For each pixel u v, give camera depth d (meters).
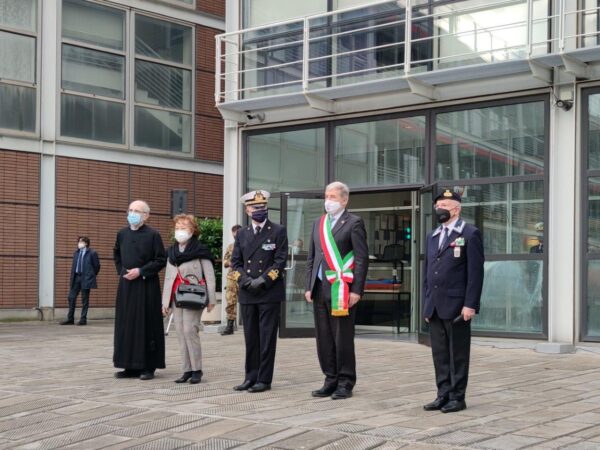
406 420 6.40
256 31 14.31
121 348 8.77
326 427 6.16
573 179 11.05
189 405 7.18
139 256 8.91
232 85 14.48
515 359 10.23
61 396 7.70
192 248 8.59
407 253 14.38
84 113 18.14
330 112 13.28
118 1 18.61
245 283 7.98
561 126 11.20
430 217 12.23
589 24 11.04
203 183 20.05
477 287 6.74
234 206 14.38
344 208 7.73
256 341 8.05
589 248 10.98
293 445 5.72
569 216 11.06
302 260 13.52
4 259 16.91
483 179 11.89
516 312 11.53
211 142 20.23
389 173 12.87
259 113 14.02
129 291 8.88
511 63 11.02
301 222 13.51
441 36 12.21
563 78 11.15
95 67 18.34
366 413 6.73
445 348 6.91
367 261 7.53
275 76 14.05
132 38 18.86
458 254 6.79
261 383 7.96
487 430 6.00
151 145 19.16
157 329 8.91
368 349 11.58
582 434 5.85
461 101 12.12
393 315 14.53
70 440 6.21
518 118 11.65
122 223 18.67
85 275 17.05
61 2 17.84
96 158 18.27
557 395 7.57
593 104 11.05
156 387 8.24
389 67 12.52
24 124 17.30
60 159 17.73
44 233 17.50
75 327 16.28
